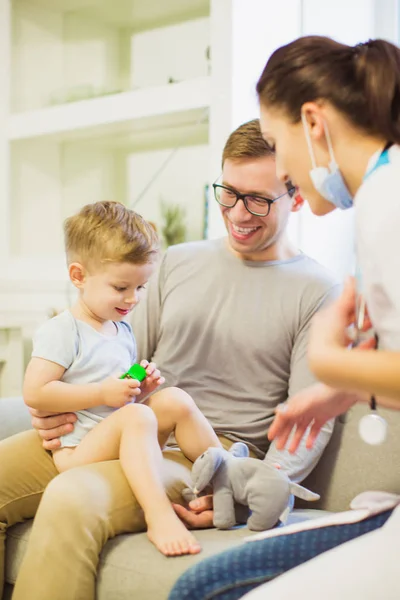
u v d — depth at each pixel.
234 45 2.34
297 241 2.46
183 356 1.76
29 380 1.55
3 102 2.94
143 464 1.43
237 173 1.63
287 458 1.59
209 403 1.72
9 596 1.59
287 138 1.19
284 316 1.69
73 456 1.54
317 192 1.21
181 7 2.62
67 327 1.60
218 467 1.46
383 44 1.12
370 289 1.03
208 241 1.86
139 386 1.54
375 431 1.12
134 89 2.70
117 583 1.31
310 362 1.05
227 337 1.71
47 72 2.90
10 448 1.60
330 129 1.13
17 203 2.96
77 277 1.64
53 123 2.81
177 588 1.16
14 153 2.96
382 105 1.08
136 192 2.88
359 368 0.99
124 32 2.78
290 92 1.16
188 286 1.78
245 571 1.15
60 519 1.33
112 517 1.38
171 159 2.78
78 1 2.79
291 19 2.46
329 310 1.09
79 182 3.00
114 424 1.50
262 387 1.70
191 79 2.46
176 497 1.50
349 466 1.65
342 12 2.54
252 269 1.74
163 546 1.32
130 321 1.87
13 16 2.93
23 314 2.87
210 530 1.47
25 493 1.57
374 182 1.03
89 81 2.82
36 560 1.33
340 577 0.94
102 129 2.77
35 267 2.89
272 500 1.41
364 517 1.14
